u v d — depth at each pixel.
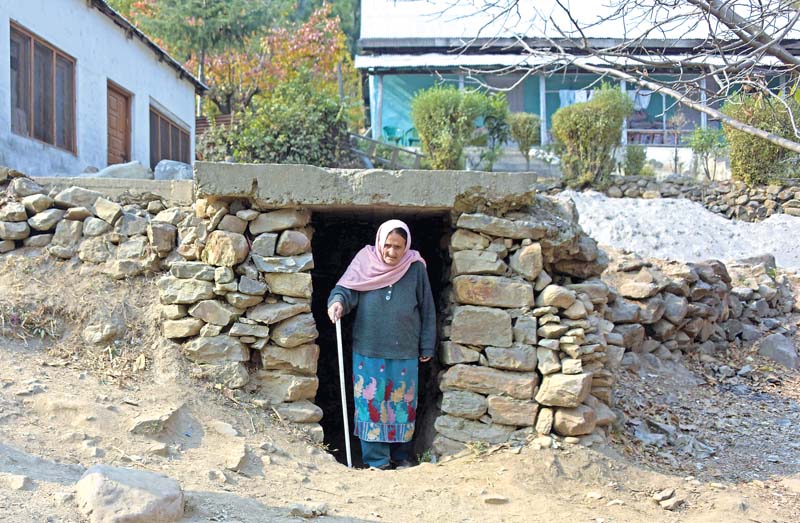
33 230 5.90
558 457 5.00
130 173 8.23
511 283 5.42
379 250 5.39
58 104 10.30
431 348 5.50
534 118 16.28
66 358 5.08
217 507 3.72
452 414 5.33
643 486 4.88
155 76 13.91
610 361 6.12
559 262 6.16
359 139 17.03
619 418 5.87
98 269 5.65
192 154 16.14
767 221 13.23
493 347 5.34
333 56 24.95
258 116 16.34
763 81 4.75
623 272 7.96
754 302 8.78
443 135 15.31
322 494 4.27
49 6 9.88
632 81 4.81
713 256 11.79
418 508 4.25
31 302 5.35
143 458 4.18
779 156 13.98
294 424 5.18
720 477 5.26
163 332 5.32
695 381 7.36
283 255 5.39
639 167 15.69
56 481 3.63
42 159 9.62
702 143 15.73
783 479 5.27
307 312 5.35
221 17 21.89
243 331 5.23
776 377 7.68
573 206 6.11
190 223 5.61
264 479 4.33
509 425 5.27
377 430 5.38
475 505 4.38
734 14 4.55
